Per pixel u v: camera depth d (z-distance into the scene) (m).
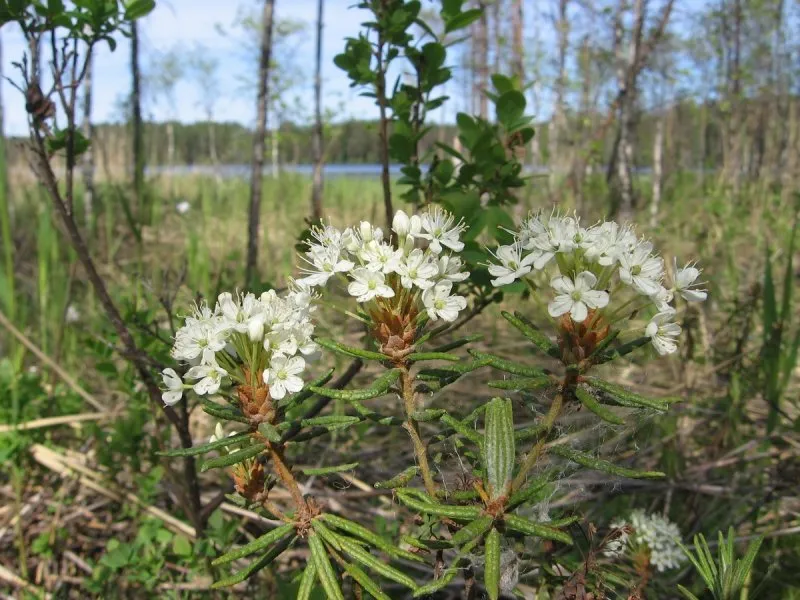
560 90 11.16
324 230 1.88
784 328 3.96
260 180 4.77
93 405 4.30
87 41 2.53
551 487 2.23
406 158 2.88
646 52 6.82
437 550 1.86
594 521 3.04
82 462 3.81
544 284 3.98
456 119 2.81
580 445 2.59
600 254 1.61
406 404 1.74
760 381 4.02
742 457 3.48
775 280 6.26
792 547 3.03
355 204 13.45
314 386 1.66
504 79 2.84
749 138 15.45
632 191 6.96
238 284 5.62
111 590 2.96
